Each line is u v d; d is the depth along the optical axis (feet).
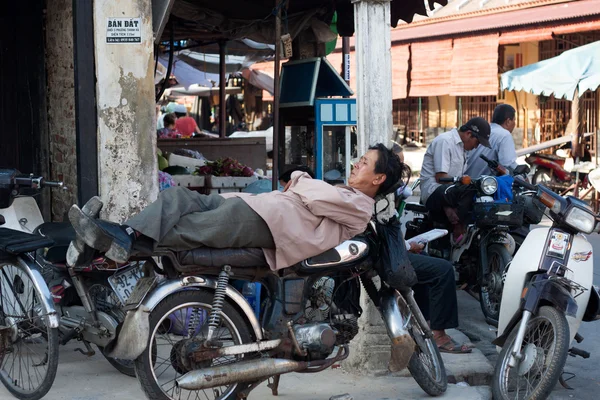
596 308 15.57
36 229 15.31
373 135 16.06
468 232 21.22
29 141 21.12
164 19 17.85
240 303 12.96
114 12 17.33
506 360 14.65
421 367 14.71
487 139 22.95
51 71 20.54
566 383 16.88
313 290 13.99
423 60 61.31
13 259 13.73
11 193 13.70
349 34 29.81
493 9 57.62
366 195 13.75
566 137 47.96
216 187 24.03
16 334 14.33
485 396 15.14
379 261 14.01
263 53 43.96
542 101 53.31
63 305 15.03
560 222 15.26
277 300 13.30
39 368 15.20
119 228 11.80
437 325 17.65
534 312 14.44
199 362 12.62
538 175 48.49
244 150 34.06
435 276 17.52
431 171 23.81
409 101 69.72
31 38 20.88
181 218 12.38
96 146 17.56
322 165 26.86
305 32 29.89
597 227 15.26
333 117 26.94
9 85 21.58
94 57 17.38
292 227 12.73
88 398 14.10
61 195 20.39
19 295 15.14
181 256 12.42
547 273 14.90
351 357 16.40
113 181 17.60
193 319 13.55
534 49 59.47
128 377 15.29
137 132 17.70
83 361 16.25
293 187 13.32
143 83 17.66
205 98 86.12
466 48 57.98
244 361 12.76
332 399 14.17
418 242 18.19
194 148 33.14
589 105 54.75
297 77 28.30
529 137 60.90
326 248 13.03
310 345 13.03
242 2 27.55
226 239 12.46
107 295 14.87
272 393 14.61
